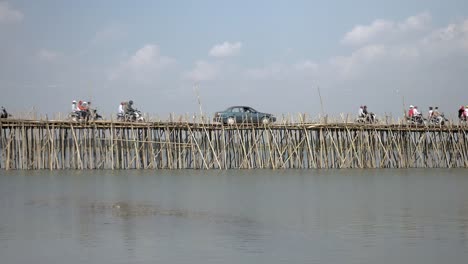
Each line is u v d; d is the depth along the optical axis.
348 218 24.56
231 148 57.62
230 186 39.22
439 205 28.84
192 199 31.67
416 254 17.77
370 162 60.19
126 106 54.78
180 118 55.19
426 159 63.59
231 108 57.12
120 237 20.36
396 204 29.33
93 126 53.03
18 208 27.72
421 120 62.41
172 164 55.50
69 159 53.34
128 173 50.25
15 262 16.91
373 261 16.98
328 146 58.88
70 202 30.14
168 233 21.09
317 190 36.75
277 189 37.31
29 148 51.94
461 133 64.19
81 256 17.58
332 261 16.98
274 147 57.62
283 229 21.94
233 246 18.89
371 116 60.34
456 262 16.83
